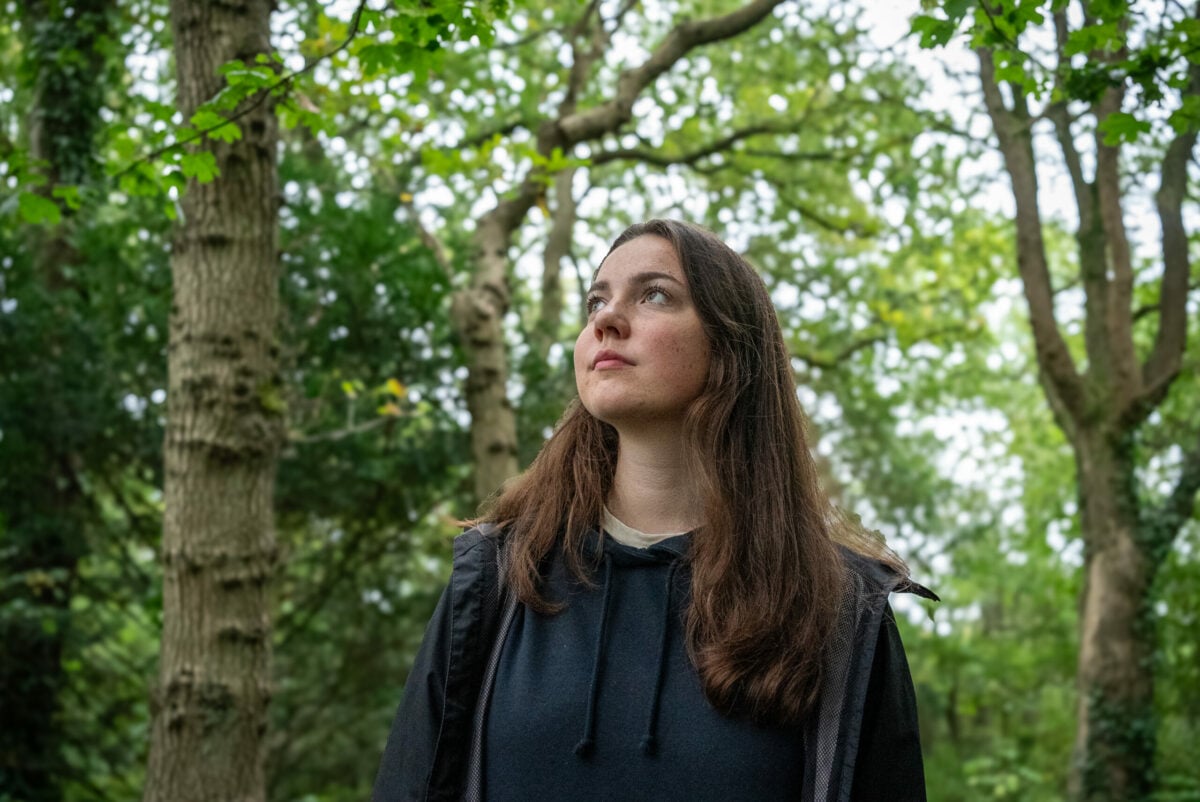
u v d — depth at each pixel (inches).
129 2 356.8
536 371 395.2
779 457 62.7
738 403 62.6
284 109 150.9
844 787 55.2
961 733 732.0
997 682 677.3
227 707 182.7
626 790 54.6
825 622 58.1
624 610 58.5
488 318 351.3
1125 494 409.1
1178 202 404.5
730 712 55.6
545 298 475.5
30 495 354.9
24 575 327.3
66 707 387.2
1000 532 663.8
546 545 60.7
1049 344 406.3
